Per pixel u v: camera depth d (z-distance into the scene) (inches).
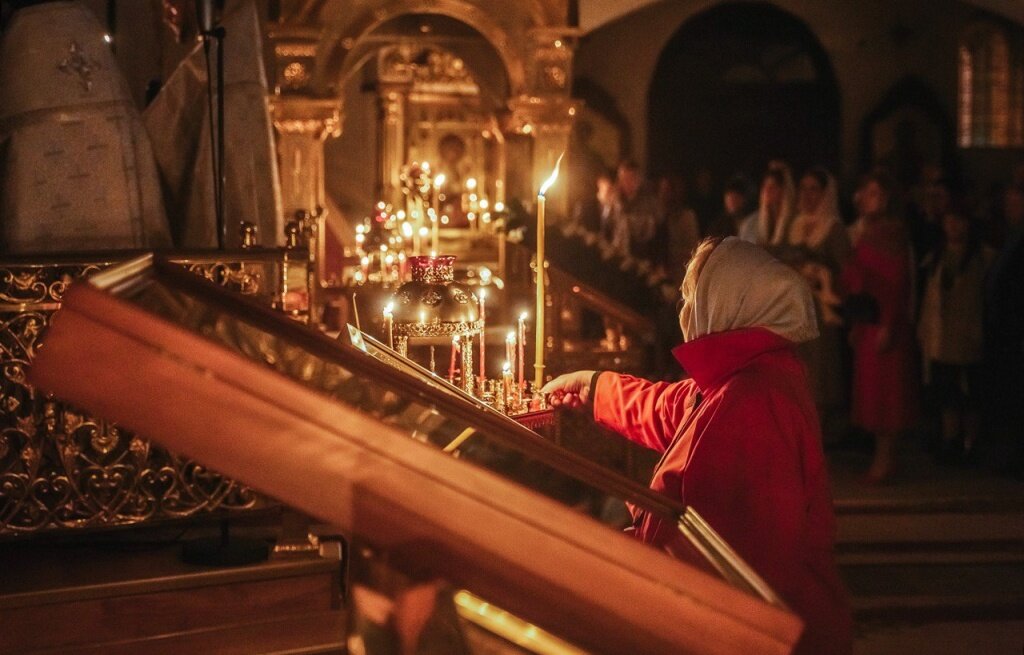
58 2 139.6
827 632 105.7
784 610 58.2
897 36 605.9
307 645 118.7
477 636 60.7
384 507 56.9
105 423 121.0
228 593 117.3
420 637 58.9
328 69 308.8
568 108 322.7
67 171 135.8
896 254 288.7
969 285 313.0
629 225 377.1
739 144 609.9
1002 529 270.7
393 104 348.5
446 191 350.6
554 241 316.5
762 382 109.8
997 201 416.8
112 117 138.1
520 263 307.4
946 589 245.8
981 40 608.4
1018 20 512.1
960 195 376.8
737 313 115.9
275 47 305.3
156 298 62.6
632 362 257.8
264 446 54.7
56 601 111.7
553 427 135.3
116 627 113.8
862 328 291.6
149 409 53.1
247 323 67.1
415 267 132.6
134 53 258.7
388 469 56.6
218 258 124.5
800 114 610.9
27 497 120.0
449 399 72.3
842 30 605.9
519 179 330.0
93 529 120.7
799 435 108.6
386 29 320.2
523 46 320.8
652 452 299.1
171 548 126.5
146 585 114.3
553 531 58.2
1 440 120.2
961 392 314.8
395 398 69.2
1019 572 255.9
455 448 70.2
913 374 290.5
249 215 155.9
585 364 256.5
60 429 121.1
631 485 77.2
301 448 55.2
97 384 52.5
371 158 450.9
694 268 121.2
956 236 316.5
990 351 308.5
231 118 155.8
